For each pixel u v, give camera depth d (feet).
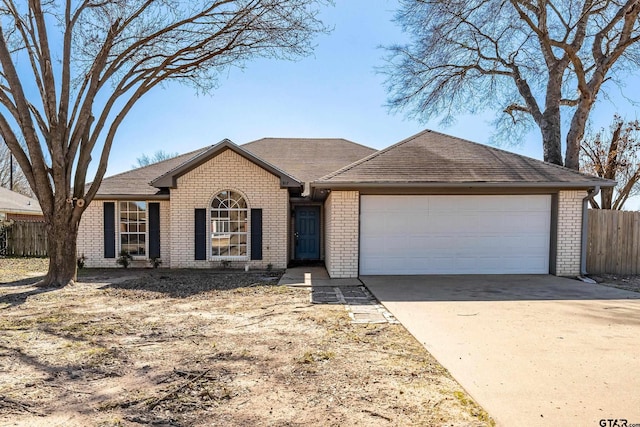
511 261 32.94
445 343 15.17
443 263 32.78
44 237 52.47
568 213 32.22
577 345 14.83
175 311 21.07
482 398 10.43
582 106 43.19
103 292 26.61
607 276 32.50
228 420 9.44
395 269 32.68
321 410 9.87
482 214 32.78
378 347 14.76
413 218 32.65
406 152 35.86
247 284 29.94
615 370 12.35
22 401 10.47
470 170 32.65
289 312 20.65
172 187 39.58
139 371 12.60
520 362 13.08
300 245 46.96
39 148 28.50
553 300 23.12
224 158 40.11
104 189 40.75
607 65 42.88
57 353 14.30
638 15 41.29
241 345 15.15
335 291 26.81
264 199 40.14
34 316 19.93
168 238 41.09
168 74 32.91
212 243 40.27
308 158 52.85
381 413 9.68
